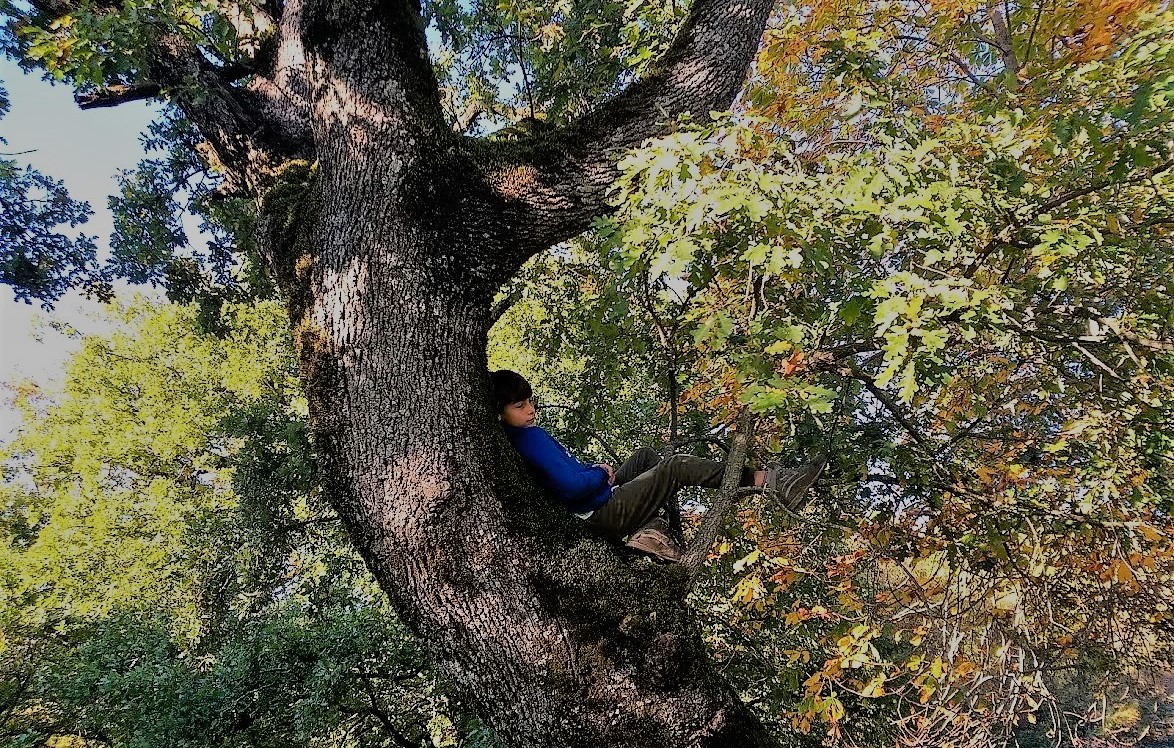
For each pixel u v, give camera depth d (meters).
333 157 3.17
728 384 4.78
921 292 2.37
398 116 3.16
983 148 3.08
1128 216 3.86
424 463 2.71
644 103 3.51
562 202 3.29
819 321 3.19
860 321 3.14
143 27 3.38
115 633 8.83
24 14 4.12
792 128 4.05
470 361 2.99
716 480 3.12
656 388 6.15
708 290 4.26
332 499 2.88
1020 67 4.42
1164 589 4.44
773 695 6.86
